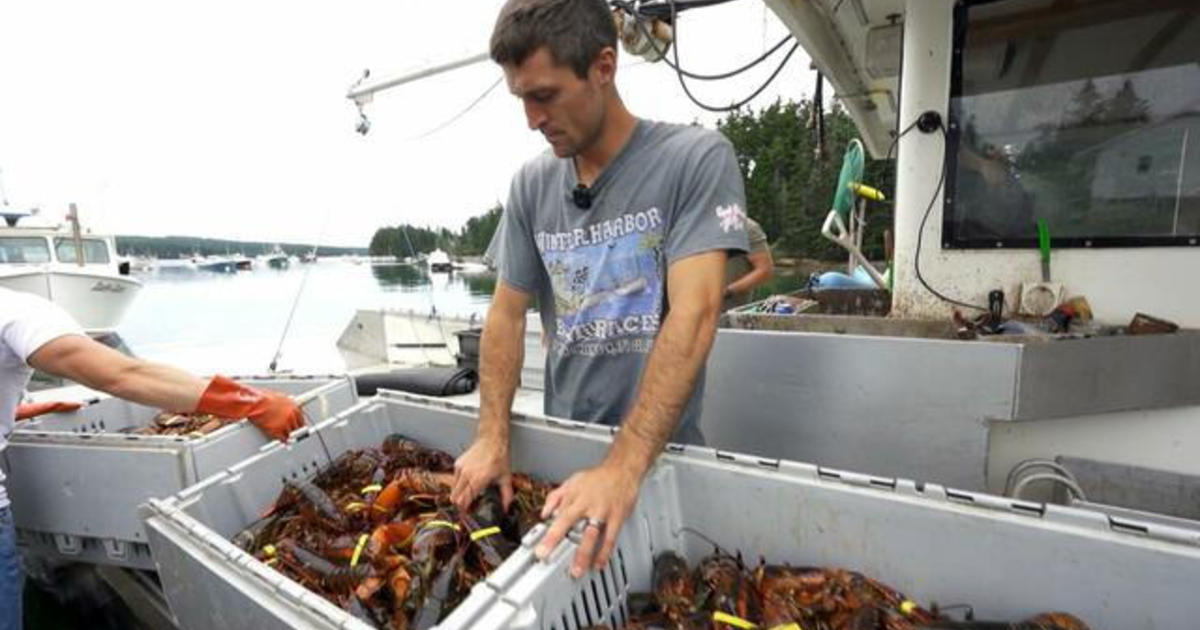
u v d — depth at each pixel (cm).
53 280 995
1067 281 244
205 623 147
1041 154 245
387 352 689
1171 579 100
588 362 175
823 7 361
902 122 277
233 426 227
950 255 269
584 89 138
